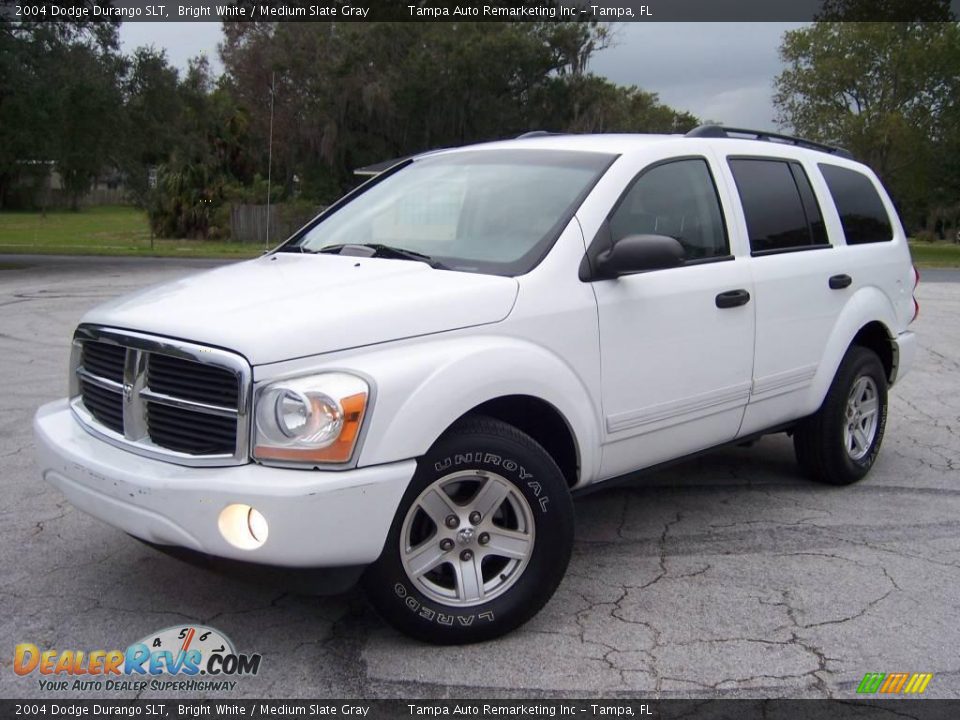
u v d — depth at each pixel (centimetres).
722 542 472
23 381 829
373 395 324
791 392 508
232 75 4428
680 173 462
